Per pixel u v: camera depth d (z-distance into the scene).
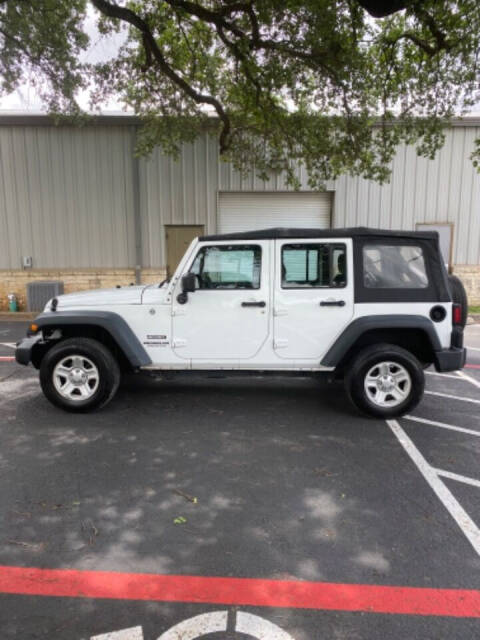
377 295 4.77
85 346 4.93
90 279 13.37
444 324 4.79
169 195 13.15
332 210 13.35
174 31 9.76
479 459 4.04
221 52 9.52
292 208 13.45
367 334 4.95
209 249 4.85
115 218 13.19
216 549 2.79
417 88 8.92
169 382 6.38
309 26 7.28
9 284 13.33
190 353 4.94
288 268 4.81
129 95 10.63
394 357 4.78
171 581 2.52
